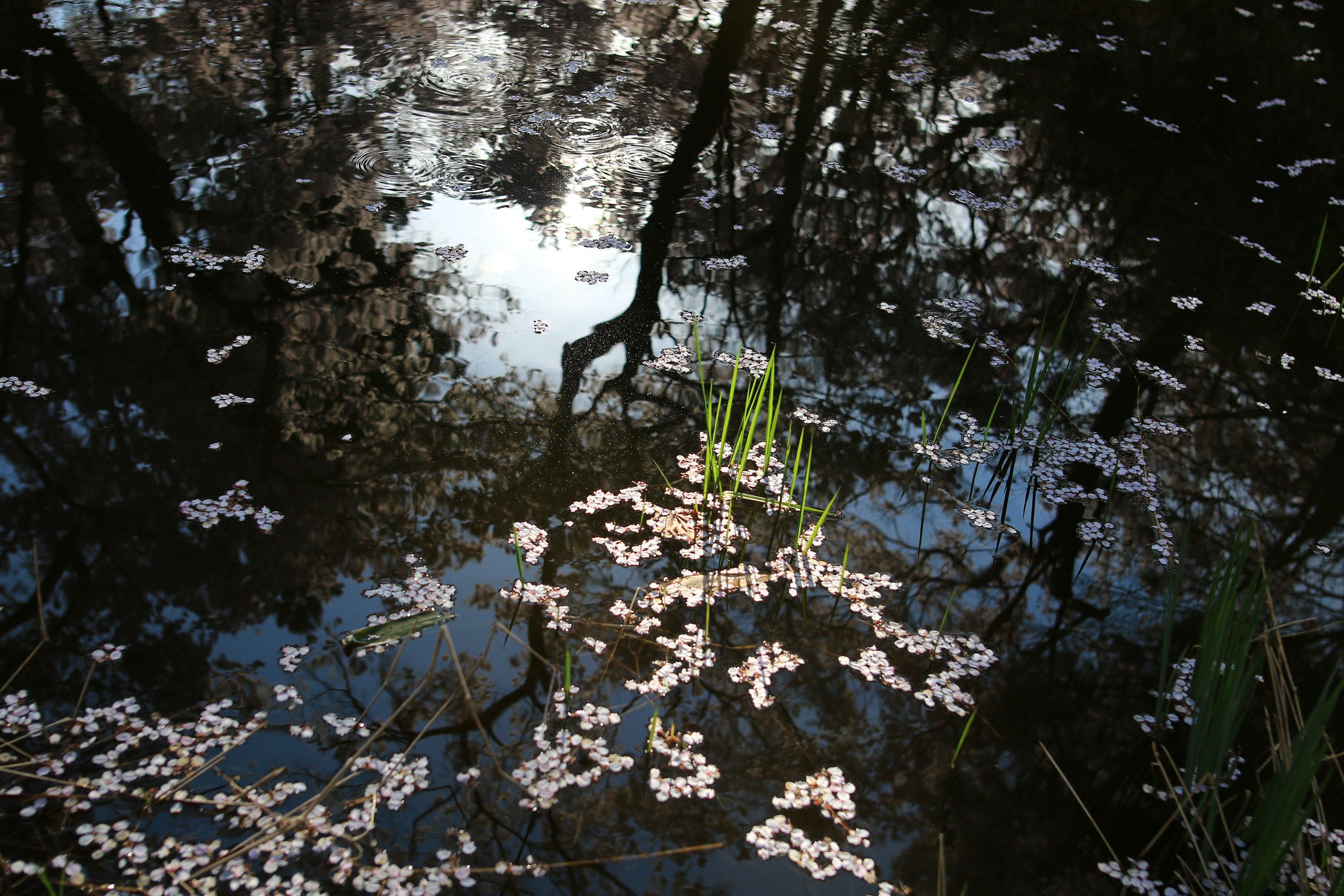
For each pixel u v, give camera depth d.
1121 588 2.73
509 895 1.75
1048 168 5.26
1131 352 3.87
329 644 2.24
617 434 3.09
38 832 1.75
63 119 4.46
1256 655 2.14
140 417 2.85
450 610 2.38
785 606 2.54
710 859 1.86
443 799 1.92
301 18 5.90
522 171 4.66
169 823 1.80
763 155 5.06
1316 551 2.94
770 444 2.87
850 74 6.07
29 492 2.55
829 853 1.90
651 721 2.15
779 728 2.18
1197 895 1.89
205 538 2.49
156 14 5.66
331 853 1.78
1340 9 8.00
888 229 4.56
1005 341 3.88
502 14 6.33
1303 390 3.72
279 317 3.40
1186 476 3.23
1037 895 1.86
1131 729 2.29
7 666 2.10
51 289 3.36
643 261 4.08
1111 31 7.16
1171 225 4.84
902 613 2.57
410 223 4.11
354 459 2.83
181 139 4.47
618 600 2.48
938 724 2.24
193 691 2.09
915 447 3.24
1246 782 2.15
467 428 3.02
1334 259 4.70
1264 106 6.23
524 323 3.57
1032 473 3.18
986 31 6.91
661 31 6.37
